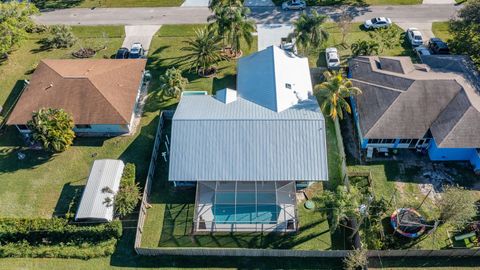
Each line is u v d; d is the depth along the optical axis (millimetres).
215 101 51469
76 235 42375
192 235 42625
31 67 63438
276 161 44406
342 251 39312
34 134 48188
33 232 41969
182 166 44625
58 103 52000
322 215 43375
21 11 63000
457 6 73250
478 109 47000
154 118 55094
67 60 59656
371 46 60344
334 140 51750
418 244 41188
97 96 52188
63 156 50781
